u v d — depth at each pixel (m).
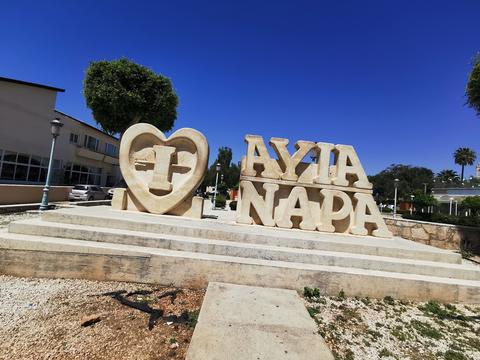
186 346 3.04
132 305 3.88
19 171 20.08
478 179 43.66
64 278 4.67
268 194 7.15
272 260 5.23
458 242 10.85
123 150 7.25
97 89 16.78
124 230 5.60
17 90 19.83
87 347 2.93
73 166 25.44
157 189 7.23
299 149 7.33
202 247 5.21
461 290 4.95
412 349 3.45
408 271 5.35
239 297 4.20
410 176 60.97
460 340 3.74
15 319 3.36
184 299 4.24
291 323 3.56
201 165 7.29
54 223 5.54
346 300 4.69
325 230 7.15
